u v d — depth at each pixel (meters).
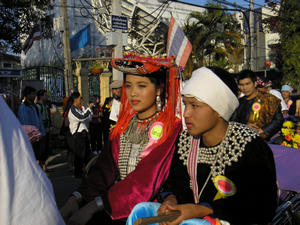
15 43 13.39
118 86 5.32
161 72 2.07
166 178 1.85
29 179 0.93
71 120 5.64
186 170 1.71
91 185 1.99
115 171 2.07
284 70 18.62
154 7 23.80
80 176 5.70
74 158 5.68
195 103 1.50
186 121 1.55
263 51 23.92
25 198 0.91
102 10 12.38
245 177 1.52
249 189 1.52
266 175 1.49
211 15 19.73
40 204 0.94
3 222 0.87
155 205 1.53
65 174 6.09
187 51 3.56
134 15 18.00
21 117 5.35
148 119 2.08
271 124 3.49
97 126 8.40
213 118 1.52
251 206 1.49
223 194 1.56
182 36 3.61
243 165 1.53
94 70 13.02
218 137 1.61
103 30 16.80
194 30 19.75
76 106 5.75
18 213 0.89
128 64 2.00
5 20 12.48
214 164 1.59
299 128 3.15
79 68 14.05
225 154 1.57
